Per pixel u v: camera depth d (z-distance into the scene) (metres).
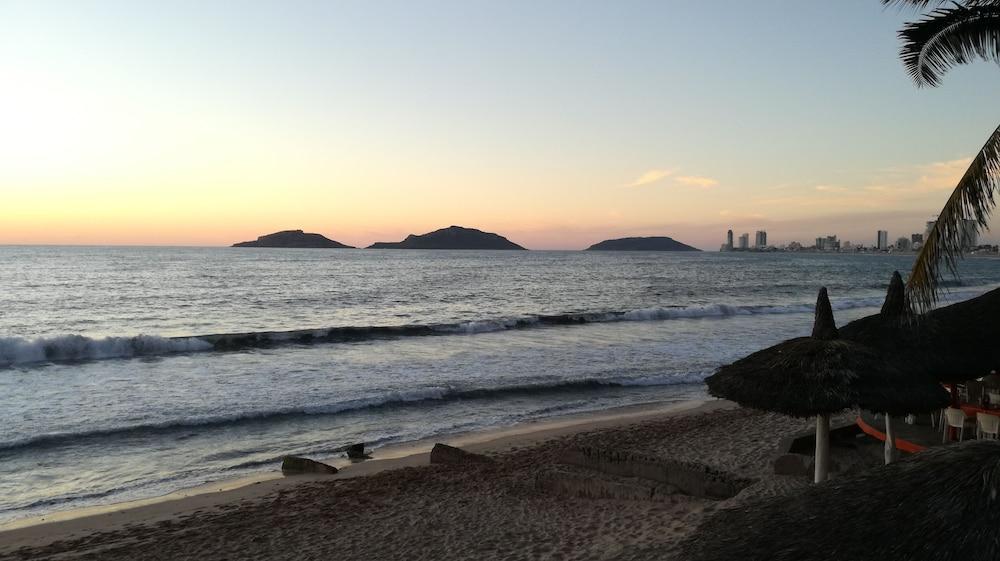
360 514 9.20
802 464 9.20
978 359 8.53
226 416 14.61
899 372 6.93
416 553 7.75
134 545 8.30
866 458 9.50
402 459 12.09
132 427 13.75
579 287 62.59
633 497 9.08
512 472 10.93
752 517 3.70
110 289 51.44
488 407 16.17
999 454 3.18
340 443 13.16
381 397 16.36
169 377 19.16
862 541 3.10
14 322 32.34
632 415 15.39
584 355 23.61
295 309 40.50
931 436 9.24
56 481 10.80
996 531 2.82
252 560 7.80
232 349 24.48
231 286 56.69
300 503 9.73
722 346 25.86
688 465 9.28
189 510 9.55
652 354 23.92
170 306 40.84
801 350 7.04
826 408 6.48
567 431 13.84
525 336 28.69
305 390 17.47
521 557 7.35
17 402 15.95
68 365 20.94
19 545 8.34
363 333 28.39
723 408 16.11
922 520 3.04
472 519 8.77
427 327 29.62
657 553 6.83
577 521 8.38
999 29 6.02
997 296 9.38
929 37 6.34
